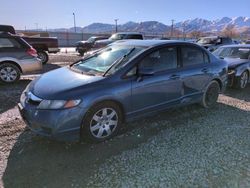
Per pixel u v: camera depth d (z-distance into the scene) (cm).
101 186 296
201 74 530
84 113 372
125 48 478
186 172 321
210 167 332
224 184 298
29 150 375
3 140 405
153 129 451
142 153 368
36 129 376
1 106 573
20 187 294
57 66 1309
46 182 303
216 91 582
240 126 470
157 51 459
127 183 300
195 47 529
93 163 343
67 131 366
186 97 511
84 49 2127
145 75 426
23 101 400
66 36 5294
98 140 398
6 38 808
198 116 519
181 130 448
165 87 464
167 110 497
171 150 376
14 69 827
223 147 386
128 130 446
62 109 358
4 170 325
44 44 1438
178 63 491
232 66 757
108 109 401
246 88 795
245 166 335
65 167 334
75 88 376
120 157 357
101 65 454
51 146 387
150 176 313
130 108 424
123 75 412
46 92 377
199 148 382
